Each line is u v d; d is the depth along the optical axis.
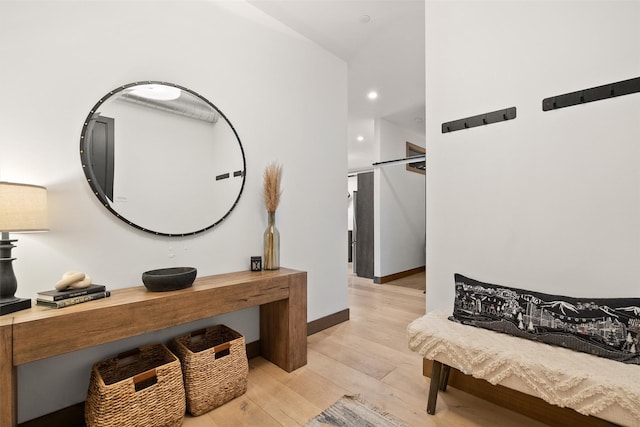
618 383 1.12
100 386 1.36
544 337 1.47
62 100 1.63
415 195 6.15
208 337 2.13
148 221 1.92
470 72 1.95
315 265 2.98
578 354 1.36
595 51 1.51
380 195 5.24
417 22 2.70
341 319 3.20
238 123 2.39
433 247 2.11
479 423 1.59
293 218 2.79
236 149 2.37
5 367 1.14
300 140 2.86
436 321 1.79
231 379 1.80
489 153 1.86
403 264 5.78
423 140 6.43
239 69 2.41
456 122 2.00
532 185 1.71
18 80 1.51
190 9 2.15
